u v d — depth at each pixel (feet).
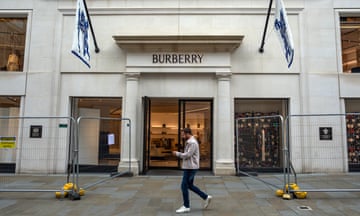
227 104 33.45
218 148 33.06
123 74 34.78
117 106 35.42
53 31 35.32
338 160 32.76
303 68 34.27
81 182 27.99
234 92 34.32
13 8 35.65
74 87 34.78
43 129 33.86
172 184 27.35
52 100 34.32
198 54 34.09
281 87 34.35
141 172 33.73
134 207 19.54
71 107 35.22
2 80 34.50
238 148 31.83
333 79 34.06
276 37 34.65
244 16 35.12
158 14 35.32
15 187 25.88
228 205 19.98
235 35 32.60
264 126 33.53
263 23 34.99
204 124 36.06
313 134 33.14
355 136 33.06
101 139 34.19
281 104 35.63
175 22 35.19
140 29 35.22
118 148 34.24
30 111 34.12
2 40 36.60
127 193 23.62
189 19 35.19
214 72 33.99
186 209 18.35
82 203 20.58
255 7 34.94
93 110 35.45
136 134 33.91
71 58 35.04
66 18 35.73
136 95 34.06
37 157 33.42
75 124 23.61
